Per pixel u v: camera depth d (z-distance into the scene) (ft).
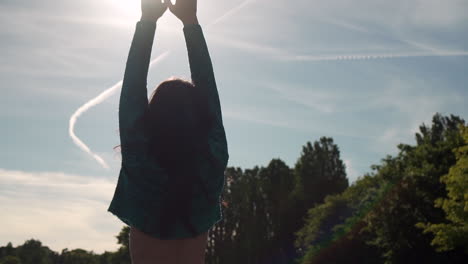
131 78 5.82
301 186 323.98
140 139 5.61
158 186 5.57
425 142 145.28
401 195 128.36
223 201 6.44
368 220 133.39
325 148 330.95
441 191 125.29
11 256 533.14
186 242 5.74
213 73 6.37
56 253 563.89
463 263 118.32
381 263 147.64
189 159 5.67
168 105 5.77
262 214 321.32
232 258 310.45
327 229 238.68
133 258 5.80
